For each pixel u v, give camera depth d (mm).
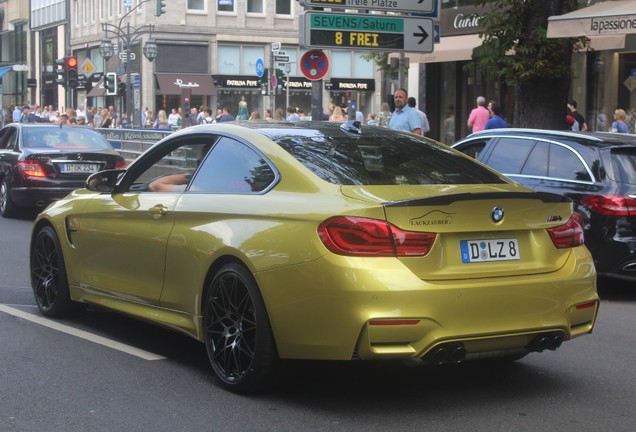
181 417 4867
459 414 4984
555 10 13359
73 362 5988
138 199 6211
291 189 5145
